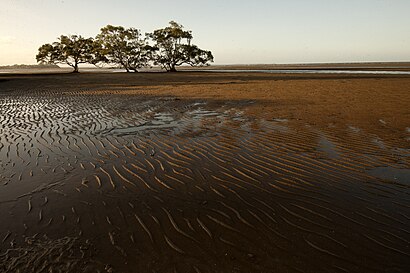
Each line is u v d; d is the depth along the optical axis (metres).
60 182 4.78
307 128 8.14
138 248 3.07
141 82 26.64
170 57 55.78
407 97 13.88
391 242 3.12
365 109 10.95
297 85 21.47
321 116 9.81
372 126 8.23
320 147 6.43
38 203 4.08
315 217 3.65
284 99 14.13
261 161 5.64
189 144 6.77
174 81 27.56
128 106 12.39
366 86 19.73
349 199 4.11
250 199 4.15
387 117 9.39
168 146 6.64
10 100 14.77
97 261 2.86
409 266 2.76
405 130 7.69
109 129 8.29
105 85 23.64
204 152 6.20
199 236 3.29
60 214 3.78
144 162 5.65
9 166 5.49
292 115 10.09
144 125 8.77
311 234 3.30
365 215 3.68
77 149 6.50
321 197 4.18
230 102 13.40
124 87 21.69
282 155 5.96
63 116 10.25
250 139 7.12
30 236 3.29
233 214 3.76
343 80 25.66
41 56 55.12
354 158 5.71
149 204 4.03
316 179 4.78
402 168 5.16
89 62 58.53
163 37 53.06
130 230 3.41
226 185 4.61
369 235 3.26
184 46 53.66
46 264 2.80
